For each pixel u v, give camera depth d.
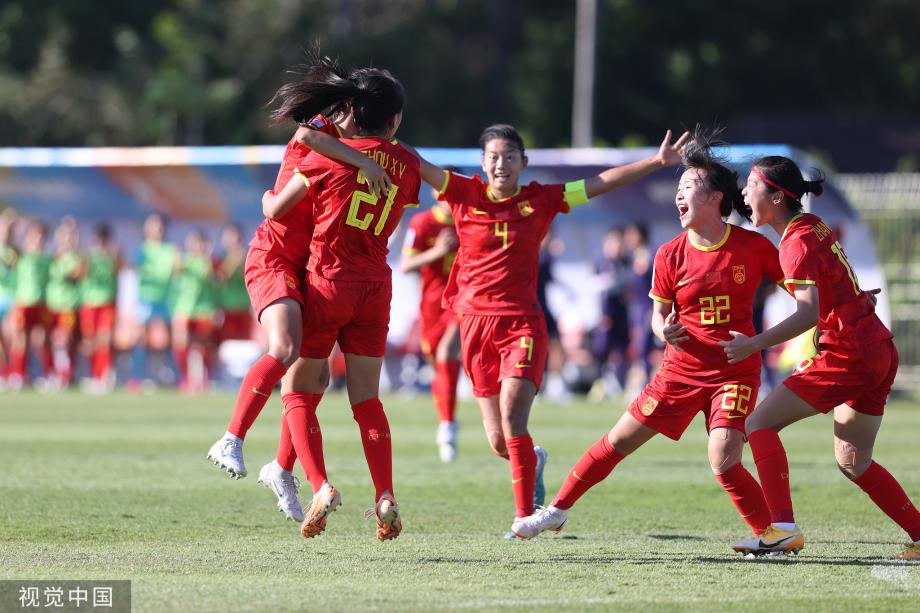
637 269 67.81
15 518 24.94
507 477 33.56
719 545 22.77
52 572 19.27
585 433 47.78
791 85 141.88
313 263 21.02
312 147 20.75
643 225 67.88
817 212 66.94
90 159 73.44
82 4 136.12
